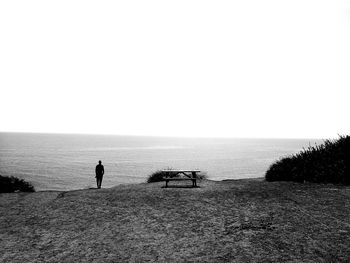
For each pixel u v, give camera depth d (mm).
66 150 170000
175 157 128250
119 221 9039
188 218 9000
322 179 13367
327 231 7406
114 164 98312
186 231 7934
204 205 10336
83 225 8852
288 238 7102
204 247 6859
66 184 57719
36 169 81250
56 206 11234
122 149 190500
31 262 6488
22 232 8484
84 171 79312
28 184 18250
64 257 6680
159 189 13617
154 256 6516
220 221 8562
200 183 15727
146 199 11609
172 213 9586
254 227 7934
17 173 71875
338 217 8375
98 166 17875
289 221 8242
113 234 7984
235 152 165625
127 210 10180
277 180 15508
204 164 96375
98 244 7355
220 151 176375
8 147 185000
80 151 163000
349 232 7270
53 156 127125
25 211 10734
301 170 14406
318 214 8711
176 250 6777
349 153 13859
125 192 13305
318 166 14008
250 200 10711
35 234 8273
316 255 6168
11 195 13914
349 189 11570
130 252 6789
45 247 7320
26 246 7438
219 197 11414
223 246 6852
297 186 12766
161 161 108938
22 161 101938
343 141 15312
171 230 8070
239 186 13688
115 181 62594
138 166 92125
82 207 10875
